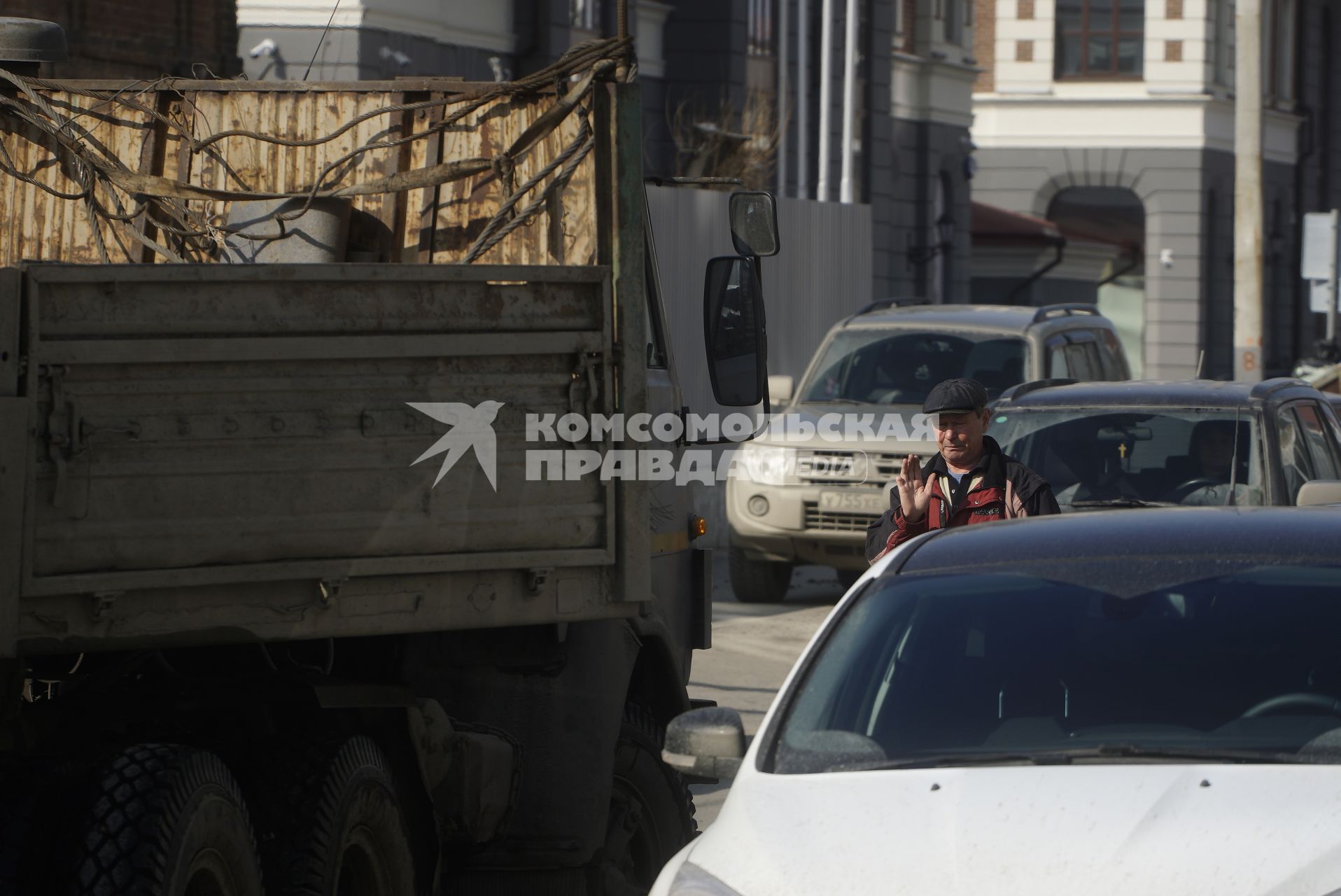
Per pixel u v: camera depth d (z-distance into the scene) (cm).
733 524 4922
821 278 7350
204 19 5191
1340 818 1211
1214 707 1374
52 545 1459
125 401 1498
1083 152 15475
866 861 1239
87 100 2211
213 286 1541
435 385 1645
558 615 1719
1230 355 15925
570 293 1725
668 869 1350
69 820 1412
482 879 1977
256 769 1641
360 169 2138
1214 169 15538
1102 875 1173
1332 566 1495
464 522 1656
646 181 2242
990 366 4972
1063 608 1500
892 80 10881
